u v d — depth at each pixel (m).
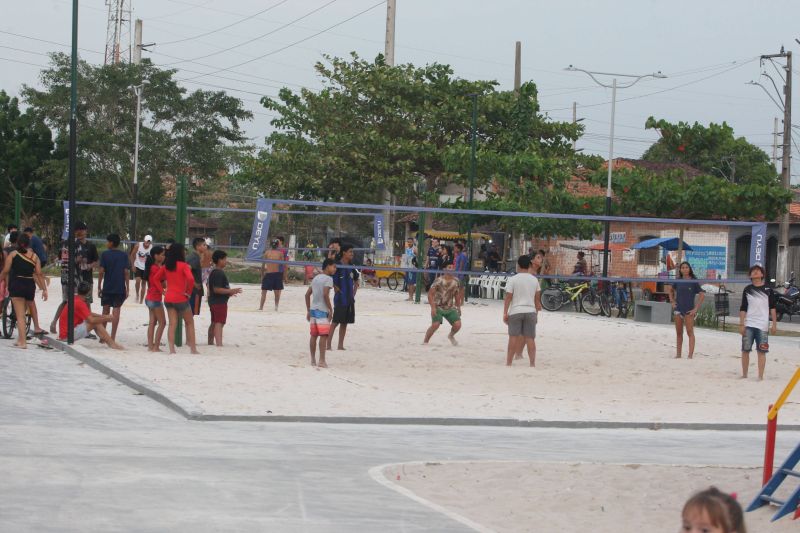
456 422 14.50
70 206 20.16
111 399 14.75
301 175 54.75
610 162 42.16
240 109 68.12
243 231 60.03
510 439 13.40
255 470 10.05
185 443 11.50
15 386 15.27
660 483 10.26
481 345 24.80
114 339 20.56
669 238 35.44
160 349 20.77
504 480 10.23
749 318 20.64
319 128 56.06
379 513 8.46
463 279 39.00
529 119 55.34
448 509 9.01
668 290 36.66
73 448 10.71
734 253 60.84
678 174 47.09
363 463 10.84
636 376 20.62
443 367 20.70
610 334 29.16
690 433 14.67
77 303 20.39
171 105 65.88
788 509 9.08
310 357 21.20
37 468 9.50
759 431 15.14
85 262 20.62
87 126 65.75
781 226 53.78
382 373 19.41
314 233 41.00
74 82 20.55
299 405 14.88
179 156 66.94
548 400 16.92
